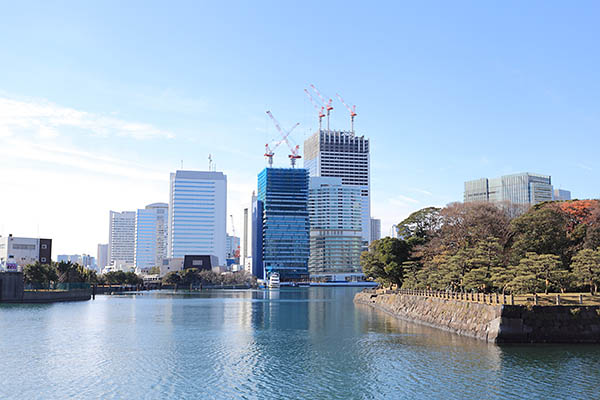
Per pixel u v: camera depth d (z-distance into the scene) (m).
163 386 56.28
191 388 55.41
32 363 68.50
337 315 139.50
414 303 122.75
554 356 67.25
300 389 54.81
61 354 75.25
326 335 94.88
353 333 96.88
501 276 86.06
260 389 54.94
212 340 89.69
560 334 75.31
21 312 142.12
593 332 75.12
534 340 75.56
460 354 70.31
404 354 72.50
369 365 66.19
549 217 106.06
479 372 60.00
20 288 174.38
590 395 50.47
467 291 105.56
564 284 84.75
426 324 107.75
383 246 167.50
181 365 67.31
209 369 64.81
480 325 82.94
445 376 58.66
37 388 55.38
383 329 102.44
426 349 75.19
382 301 161.88
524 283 78.12
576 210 111.19
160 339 90.88
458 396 51.03
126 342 87.25
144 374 62.06
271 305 188.50
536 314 76.12
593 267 82.31
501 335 76.25
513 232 115.06
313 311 155.50
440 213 145.12
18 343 85.56
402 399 50.66
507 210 160.00
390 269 162.25
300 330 103.38
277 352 76.75
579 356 67.06
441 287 112.50
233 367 66.00
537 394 51.00
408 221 173.88
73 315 135.38
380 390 53.91
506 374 58.66
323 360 70.00
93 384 57.03
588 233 101.38
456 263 102.81
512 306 76.81
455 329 91.56
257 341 88.25
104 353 76.25
